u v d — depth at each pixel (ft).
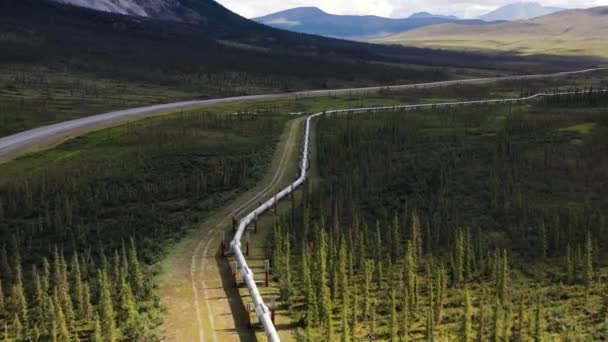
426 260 138.92
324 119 341.41
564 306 116.88
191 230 154.30
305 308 110.11
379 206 178.60
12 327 102.73
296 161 239.30
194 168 219.41
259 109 388.98
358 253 139.33
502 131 304.30
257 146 260.42
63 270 115.14
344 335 95.61
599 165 230.68
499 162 234.58
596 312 114.62
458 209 176.86
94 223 160.35
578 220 163.02
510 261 140.15
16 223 158.81
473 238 151.84
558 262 139.85
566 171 222.69
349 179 195.21
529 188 201.77
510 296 118.52
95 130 287.07
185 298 112.06
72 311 102.32
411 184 202.80
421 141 279.49
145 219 162.40
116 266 115.55
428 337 100.32
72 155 236.43
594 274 130.93
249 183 201.98
